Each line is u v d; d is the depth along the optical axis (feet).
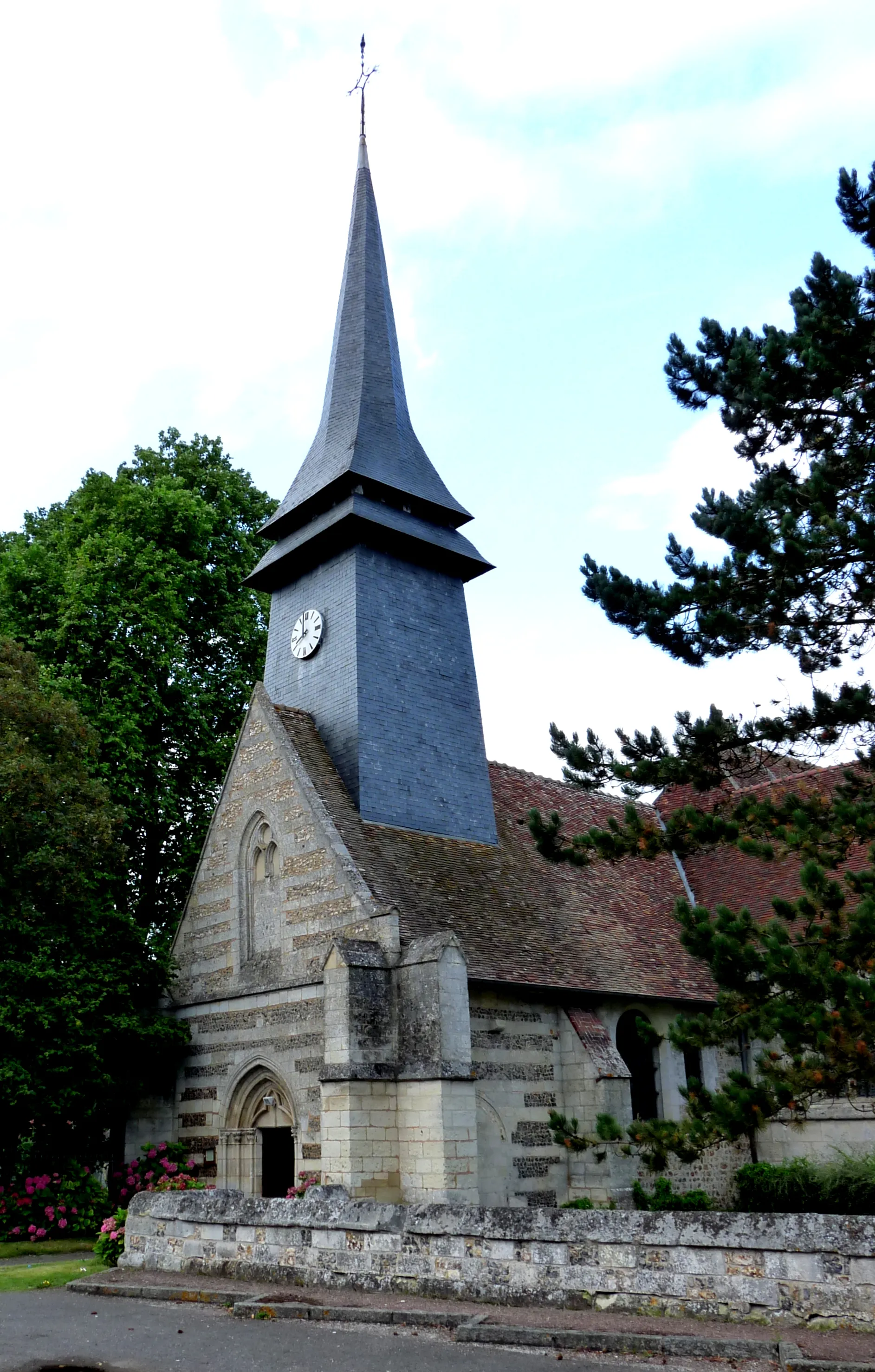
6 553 91.86
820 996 35.63
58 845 63.16
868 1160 56.90
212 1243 41.78
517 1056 61.72
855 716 41.78
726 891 85.35
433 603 81.10
